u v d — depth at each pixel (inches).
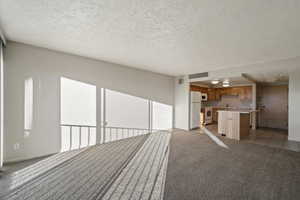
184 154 131.7
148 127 210.2
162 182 86.1
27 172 96.4
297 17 75.2
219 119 211.9
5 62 108.9
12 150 112.1
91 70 152.4
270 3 64.6
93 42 112.3
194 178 90.6
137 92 195.5
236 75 181.3
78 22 84.1
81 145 146.3
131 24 85.6
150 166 107.0
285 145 160.4
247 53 133.4
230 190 78.4
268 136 202.8
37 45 119.4
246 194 75.0
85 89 148.6
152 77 215.0
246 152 137.3
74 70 141.3
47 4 67.9
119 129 176.1
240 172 98.3
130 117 187.6
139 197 72.6
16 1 65.6
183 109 239.1
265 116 282.0
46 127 126.4
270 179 89.3
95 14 76.0
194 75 223.9
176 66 183.5
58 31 95.0
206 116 305.6
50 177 90.4
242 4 65.6
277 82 267.7
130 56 145.4
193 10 71.1
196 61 160.7
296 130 177.9
